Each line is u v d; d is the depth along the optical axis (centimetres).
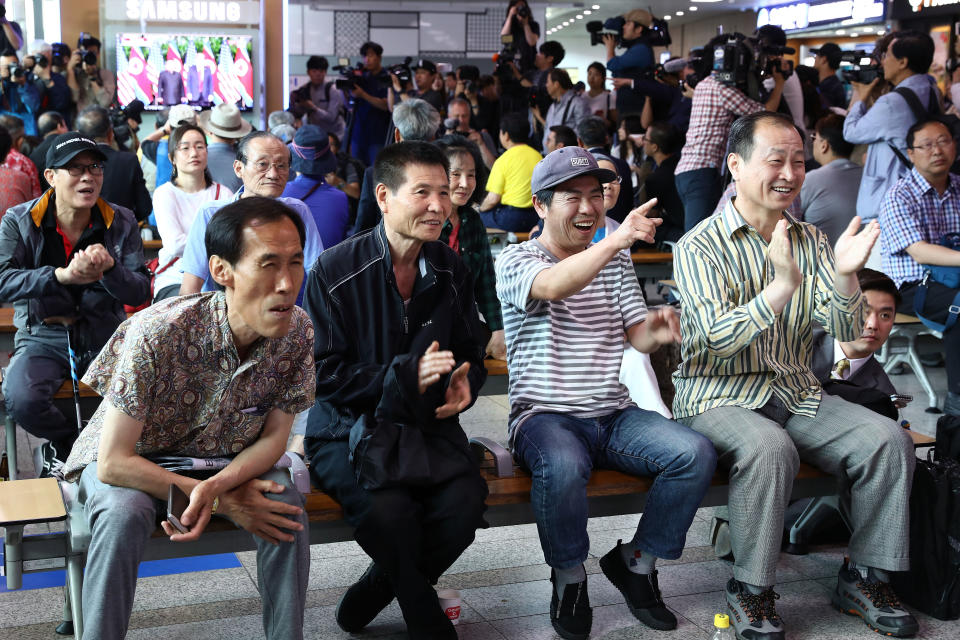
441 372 255
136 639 279
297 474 270
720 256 304
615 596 314
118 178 611
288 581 240
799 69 835
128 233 374
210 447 243
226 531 251
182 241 448
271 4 1276
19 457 439
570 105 998
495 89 1084
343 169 703
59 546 246
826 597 314
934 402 539
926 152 499
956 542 296
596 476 294
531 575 330
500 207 759
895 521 289
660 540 284
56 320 353
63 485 262
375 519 252
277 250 221
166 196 454
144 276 374
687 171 683
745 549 282
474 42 1786
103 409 255
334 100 1218
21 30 1198
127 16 1242
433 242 285
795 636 287
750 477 280
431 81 1061
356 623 282
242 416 241
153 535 245
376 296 275
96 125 673
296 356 243
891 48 619
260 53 1273
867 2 1559
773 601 285
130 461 227
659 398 376
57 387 358
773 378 306
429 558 266
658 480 284
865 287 354
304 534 243
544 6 1969
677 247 310
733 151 304
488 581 325
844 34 1947
